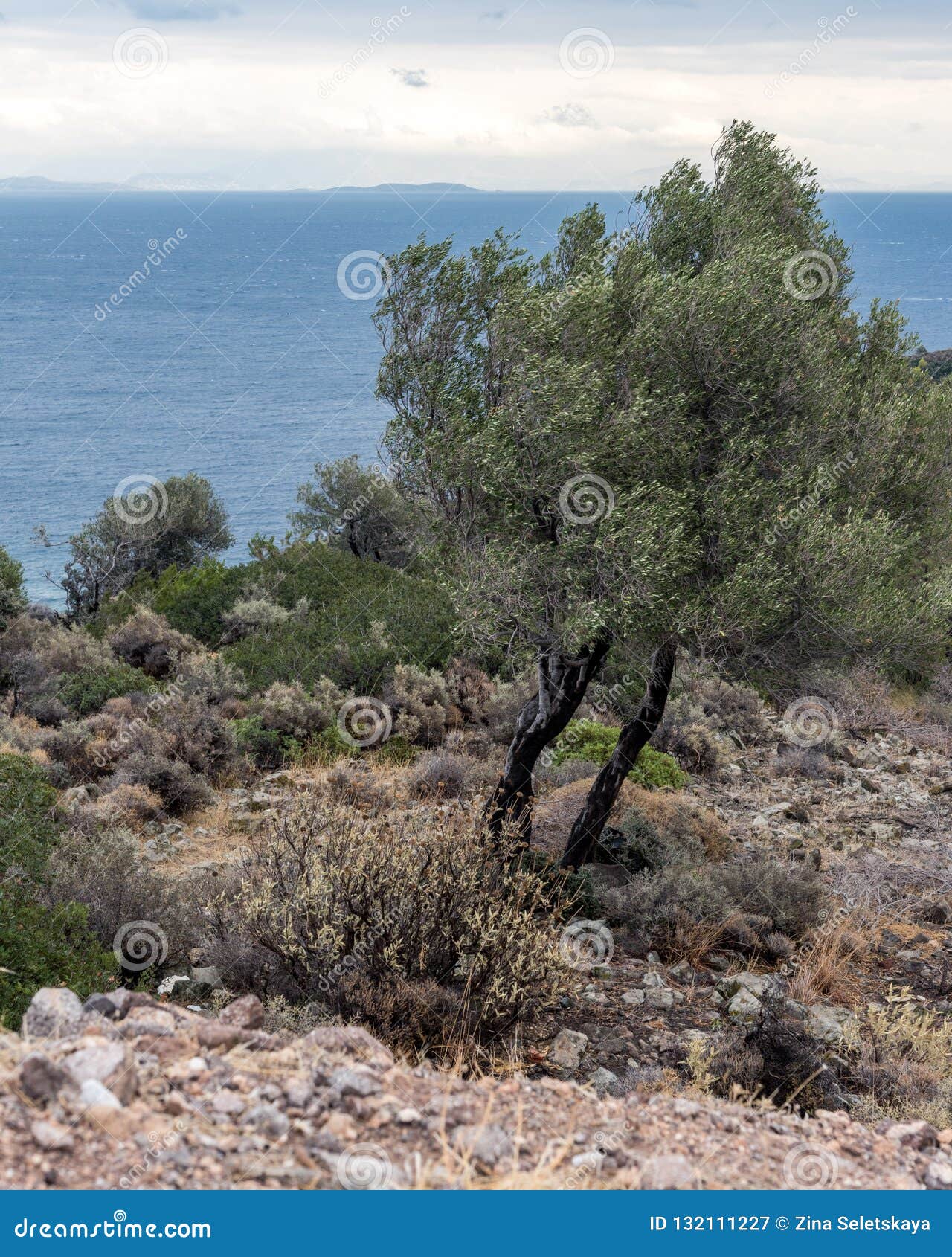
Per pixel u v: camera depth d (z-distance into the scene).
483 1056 5.58
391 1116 2.99
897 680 20.44
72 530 91.81
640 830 10.23
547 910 8.27
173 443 140.88
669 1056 6.05
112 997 3.51
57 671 17.31
